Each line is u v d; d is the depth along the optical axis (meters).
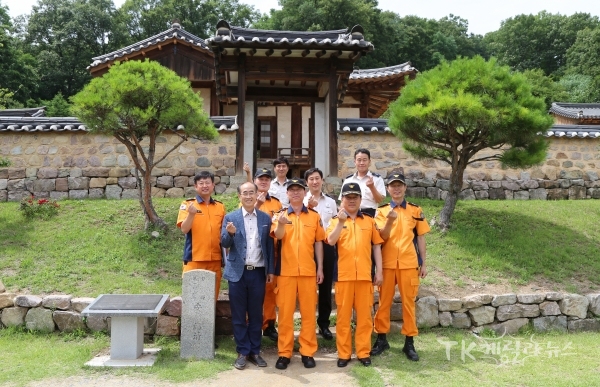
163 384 4.13
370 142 10.49
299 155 13.52
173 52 14.77
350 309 4.65
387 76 13.79
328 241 4.63
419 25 38.03
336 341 4.93
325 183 9.21
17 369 4.41
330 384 4.15
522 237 7.80
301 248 4.62
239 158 9.50
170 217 8.48
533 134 7.58
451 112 7.19
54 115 26.02
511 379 4.28
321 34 9.91
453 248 7.41
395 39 34.44
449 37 38.62
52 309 5.55
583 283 6.59
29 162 9.90
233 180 9.52
